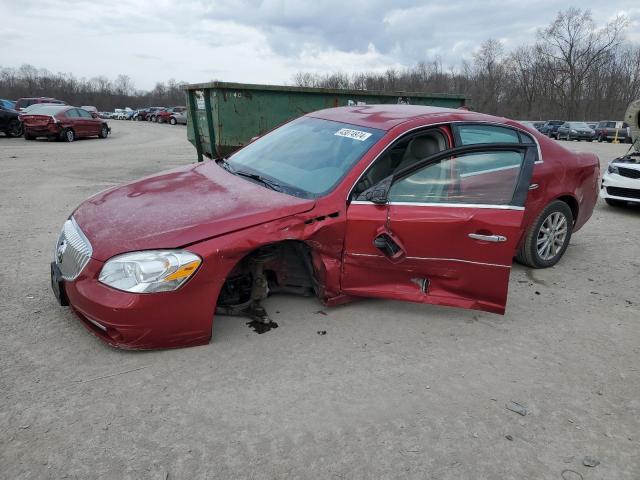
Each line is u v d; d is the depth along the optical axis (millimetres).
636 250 6152
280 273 3906
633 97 64375
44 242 5449
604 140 38688
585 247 6223
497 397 3006
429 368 3266
